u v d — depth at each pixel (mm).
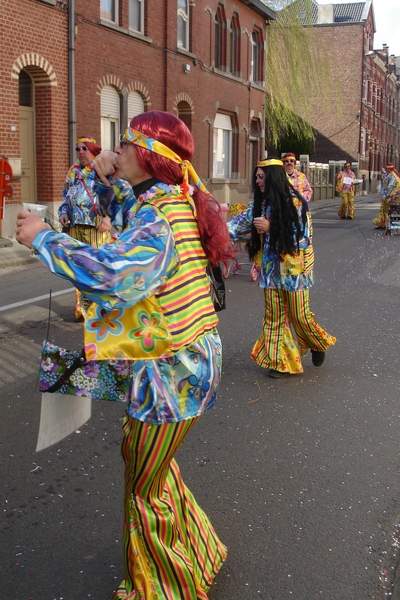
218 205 2291
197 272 2205
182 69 19719
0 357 5758
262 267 5207
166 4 18453
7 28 12828
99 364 2184
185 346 2141
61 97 14539
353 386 5223
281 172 4898
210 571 2570
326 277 10430
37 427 4316
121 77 16719
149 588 2254
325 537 3102
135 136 2162
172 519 2297
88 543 3020
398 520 3258
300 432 4316
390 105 59688
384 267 11508
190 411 2193
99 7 15469
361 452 4031
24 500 3393
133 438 2201
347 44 43844
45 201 14742
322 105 44875
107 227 6105
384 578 2801
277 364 5324
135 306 2098
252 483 3611
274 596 2670
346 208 22922
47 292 8695
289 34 28688
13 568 2822
